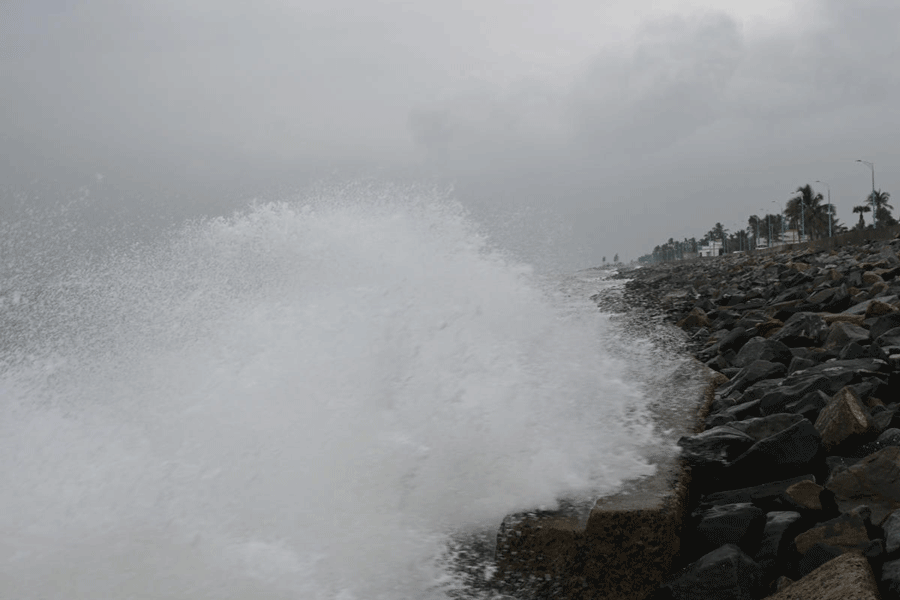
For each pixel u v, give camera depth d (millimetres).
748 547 3033
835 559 2537
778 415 3965
